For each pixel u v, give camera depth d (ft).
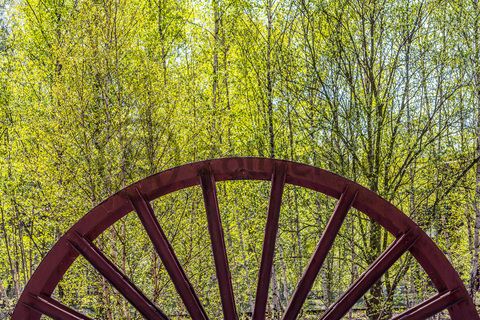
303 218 58.90
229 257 60.44
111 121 45.78
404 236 24.20
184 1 64.54
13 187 56.29
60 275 24.80
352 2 50.47
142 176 47.85
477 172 53.06
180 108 49.37
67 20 52.95
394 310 57.88
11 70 62.18
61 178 45.73
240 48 60.49
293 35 56.39
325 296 59.88
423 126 50.88
